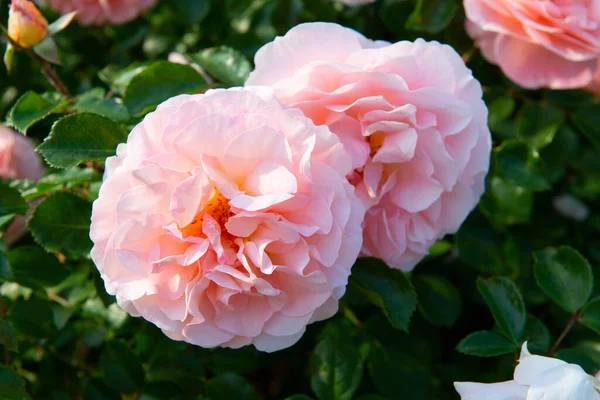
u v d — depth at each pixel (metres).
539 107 0.79
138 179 0.61
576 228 0.86
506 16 0.73
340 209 0.62
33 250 0.71
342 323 0.73
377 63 0.65
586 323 0.69
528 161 0.75
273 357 0.76
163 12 0.86
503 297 0.69
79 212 0.68
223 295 0.62
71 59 0.86
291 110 0.63
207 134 0.61
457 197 0.68
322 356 0.69
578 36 0.72
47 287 0.72
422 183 0.67
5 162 0.78
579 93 0.79
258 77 0.66
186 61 0.79
